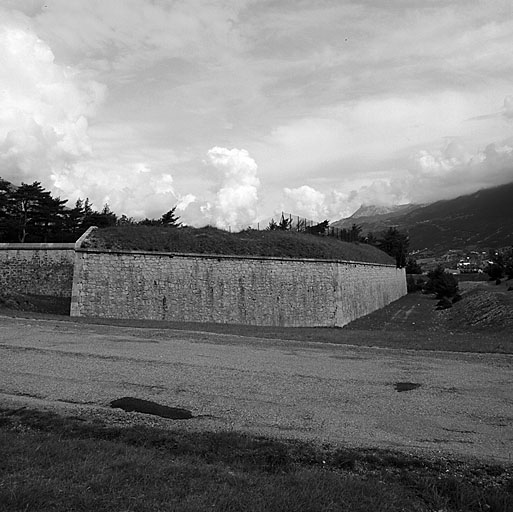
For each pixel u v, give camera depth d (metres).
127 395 7.53
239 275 25.92
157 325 16.98
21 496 4.05
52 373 8.75
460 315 33.44
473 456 5.50
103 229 25.00
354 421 6.59
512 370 9.96
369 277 41.06
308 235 36.91
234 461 5.24
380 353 11.88
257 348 12.17
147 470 4.75
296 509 4.10
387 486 4.75
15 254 29.17
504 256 63.97
